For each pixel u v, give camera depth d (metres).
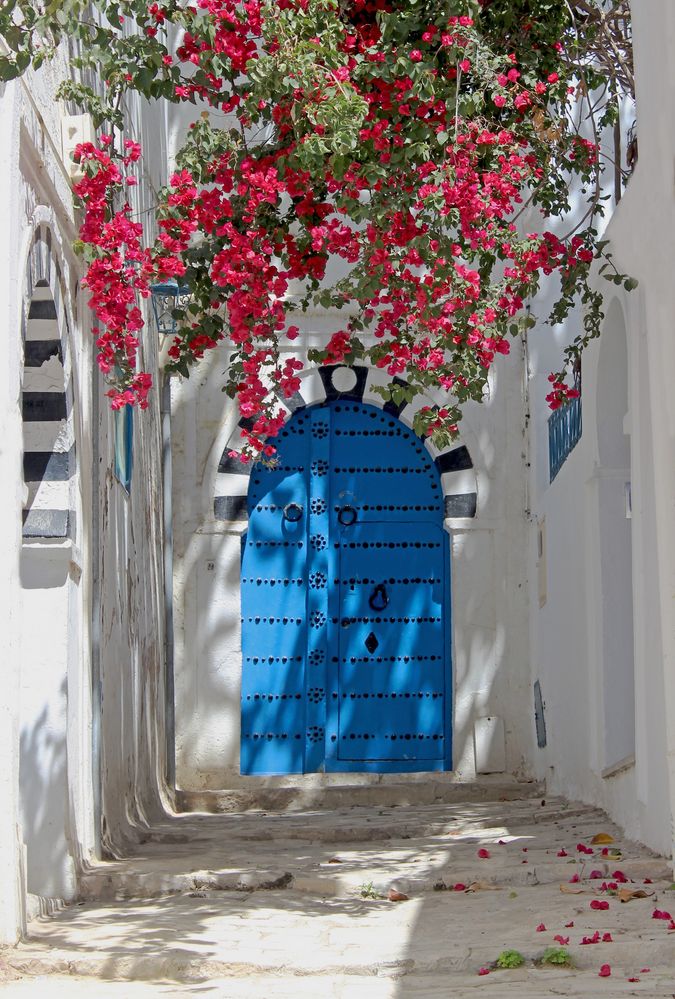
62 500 7.27
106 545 8.88
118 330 6.46
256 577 13.79
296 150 5.93
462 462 13.89
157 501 12.94
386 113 6.36
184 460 13.76
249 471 13.79
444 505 13.86
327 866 7.60
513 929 5.66
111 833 8.71
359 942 5.57
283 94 6.09
